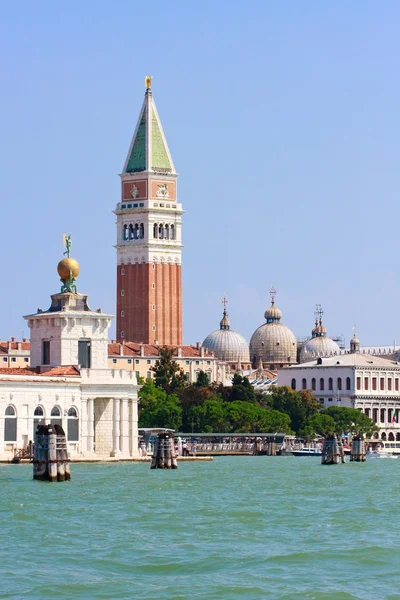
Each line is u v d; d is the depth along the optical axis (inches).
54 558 5831.7
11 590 5191.9
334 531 6752.0
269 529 6811.0
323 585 5319.9
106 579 5403.5
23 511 7500.0
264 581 5393.7
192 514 7436.0
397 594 5167.3
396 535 6609.3
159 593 5167.3
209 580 5413.4
